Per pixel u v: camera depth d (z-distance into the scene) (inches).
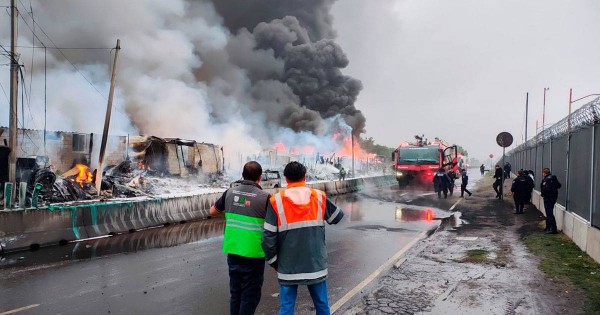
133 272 269.1
